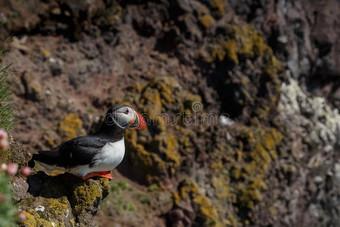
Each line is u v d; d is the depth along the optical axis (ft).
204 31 38.04
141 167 32.04
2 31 31.68
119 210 29.45
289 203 37.35
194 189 32.19
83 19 34.94
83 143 14.20
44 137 30.12
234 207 34.37
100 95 34.60
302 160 39.81
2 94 15.67
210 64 37.37
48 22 34.12
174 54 37.76
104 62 35.81
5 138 10.69
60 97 32.42
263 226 35.12
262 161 35.81
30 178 14.56
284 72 39.81
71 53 34.63
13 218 10.13
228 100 37.96
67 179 15.02
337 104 46.93
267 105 38.52
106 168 15.01
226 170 34.99
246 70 37.91
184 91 35.68
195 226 31.45
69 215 14.02
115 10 36.68
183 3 37.78
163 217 31.22
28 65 31.81
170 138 32.58
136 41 37.76
